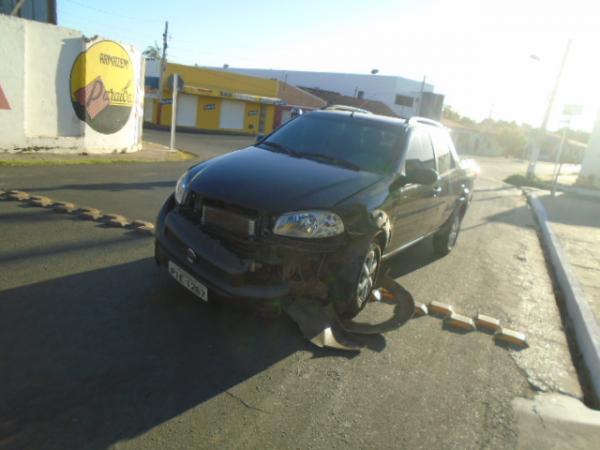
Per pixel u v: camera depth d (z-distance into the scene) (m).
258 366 3.40
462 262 6.95
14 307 3.75
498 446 2.96
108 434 2.58
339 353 3.73
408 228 5.05
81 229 5.85
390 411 3.14
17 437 2.46
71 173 9.64
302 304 4.03
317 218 3.64
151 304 4.07
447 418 3.16
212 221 3.75
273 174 4.04
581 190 21.27
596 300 5.72
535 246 9.05
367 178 4.33
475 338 4.43
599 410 3.56
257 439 2.70
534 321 5.13
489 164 40.09
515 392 3.63
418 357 3.90
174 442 2.59
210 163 4.32
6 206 6.48
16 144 10.91
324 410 3.04
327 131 5.12
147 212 7.16
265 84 41.22
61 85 11.61
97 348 3.35
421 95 53.34
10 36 10.30
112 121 13.15
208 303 4.17
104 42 12.30
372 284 4.36
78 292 4.12
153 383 3.06
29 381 2.91
